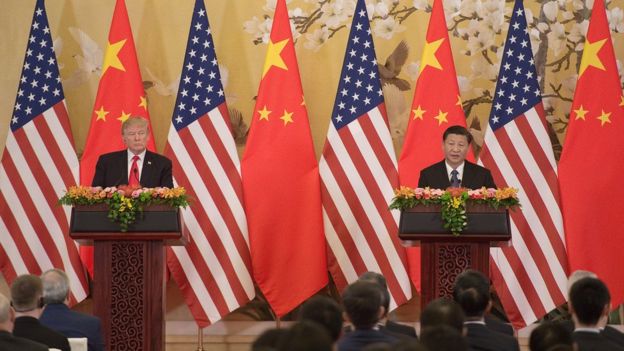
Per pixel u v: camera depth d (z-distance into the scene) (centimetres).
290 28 1508
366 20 1508
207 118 1482
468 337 799
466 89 1530
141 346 1116
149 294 1117
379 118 1491
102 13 1552
